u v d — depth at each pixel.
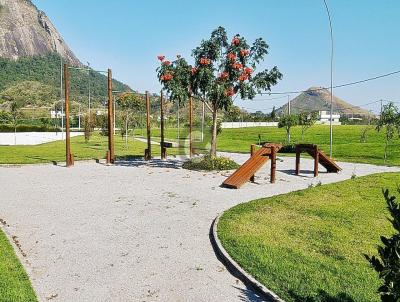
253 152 18.30
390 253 3.37
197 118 55.59
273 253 7.00
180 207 10.90
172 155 26.25
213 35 17.88
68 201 11.61
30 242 7.80
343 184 14.17
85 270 6.43
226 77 17.72
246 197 12.29
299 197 11.91
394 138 41.50
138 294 5.61
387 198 3.44
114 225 9.05
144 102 34.62
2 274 6.07
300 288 5.65
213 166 18.36
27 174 17.16
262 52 18.48
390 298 3.38
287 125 39.19
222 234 8.12
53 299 5.43
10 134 53.59
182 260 6.91
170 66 17.81
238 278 6.20
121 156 25.20
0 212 10.26
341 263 6.58
